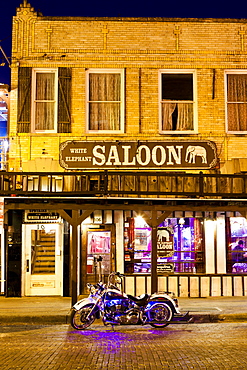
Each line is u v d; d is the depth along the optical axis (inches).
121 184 483.5
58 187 490.0
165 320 368.2
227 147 522.9
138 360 268.2
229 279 513.3
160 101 528.7
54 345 310.8
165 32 530.6
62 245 514.6
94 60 525.0
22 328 376.2
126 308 363.9
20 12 528.1
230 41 533.0
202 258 521.7
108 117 529.3
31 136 519.5
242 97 533.6
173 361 265.0
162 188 482.3
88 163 507.2
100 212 518.3
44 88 529.3
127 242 520.1
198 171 513.0
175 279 510.0
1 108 625.6
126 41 528.4
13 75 526.0
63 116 521.3
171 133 524.7
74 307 365.1
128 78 526.6
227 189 483.5
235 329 363.3
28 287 512.4
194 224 524.1
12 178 484.7
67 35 527.8
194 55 529.0
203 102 527.8
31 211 516.1
